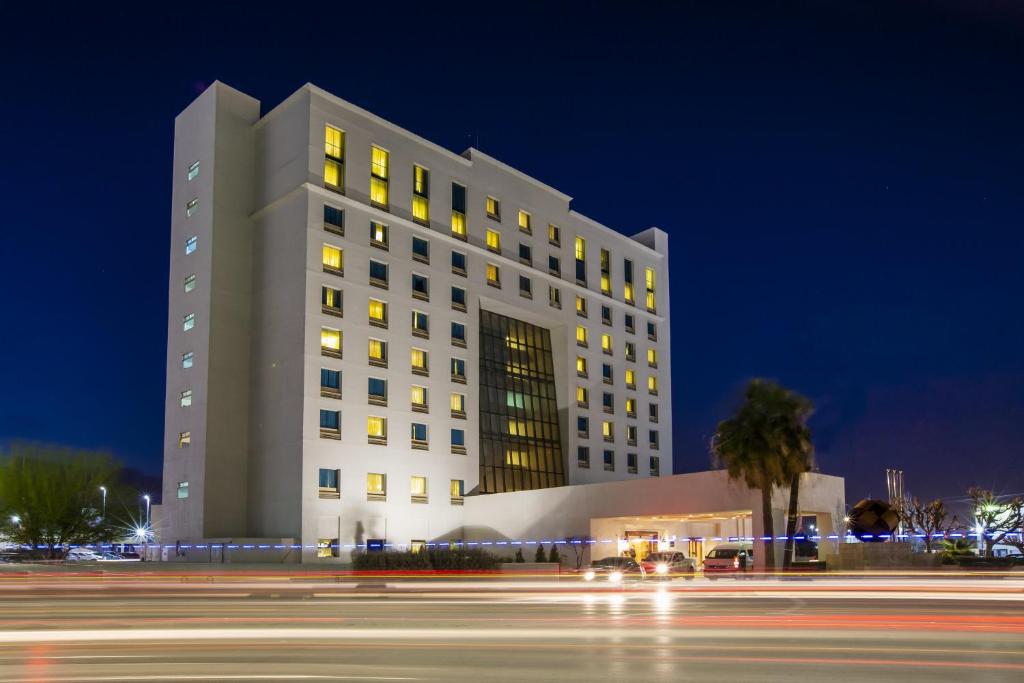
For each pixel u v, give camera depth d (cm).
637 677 1213
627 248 8975
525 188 7856
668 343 9306
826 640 1647
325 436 6003
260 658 1409
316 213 6197
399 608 2594
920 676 1220
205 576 4600
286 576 4741
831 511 5678
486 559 4738
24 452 6281
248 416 6341
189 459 6228
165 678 1202
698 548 6925
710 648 1530
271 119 6612
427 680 1184
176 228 6750
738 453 4791
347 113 6500
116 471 6625
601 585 4084
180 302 6581
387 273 6562
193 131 6762
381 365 6406
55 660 1395
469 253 7206
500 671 1268
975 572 4541
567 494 6306
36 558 6209
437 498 6600
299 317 6059
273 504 6025
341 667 1307
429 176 7006
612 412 8381
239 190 6588
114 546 7744
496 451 7331
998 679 1195
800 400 4809
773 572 4675
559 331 8062
